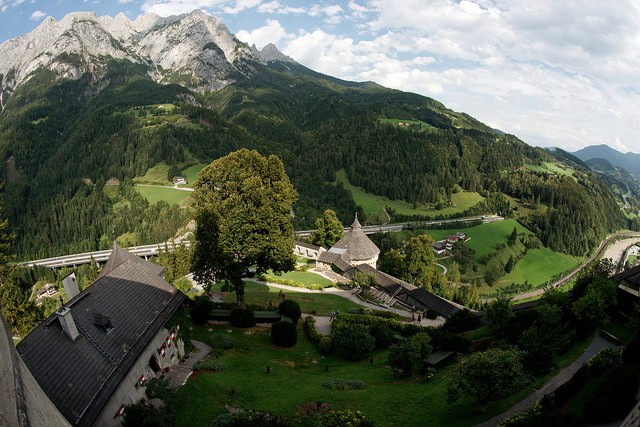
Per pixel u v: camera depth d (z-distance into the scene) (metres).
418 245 101.81
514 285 168.12
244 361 42.38
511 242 197.25
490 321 53.44
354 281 84.81
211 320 53.34
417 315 72.12
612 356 35.44
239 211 52.97
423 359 43.56
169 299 39.66
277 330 48.69
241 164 56.44
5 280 60.94
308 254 122.00
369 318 58.22
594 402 27.31
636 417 21.67
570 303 51.12
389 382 40.34
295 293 76.31
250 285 78.88
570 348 44.34
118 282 36.66
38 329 26.84
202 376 36.56
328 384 38.56
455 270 157.62
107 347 29.31
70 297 37.50
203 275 56.47
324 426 27.64
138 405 26.88
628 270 60.88
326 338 50.41
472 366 32.12
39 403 14.57
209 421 29.91
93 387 25.77
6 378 12.55
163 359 36.50
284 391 36.38
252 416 27.41
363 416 28.27
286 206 55.06
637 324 42.31
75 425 22.72
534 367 37.75
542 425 25.83
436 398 35.44
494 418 30.89
